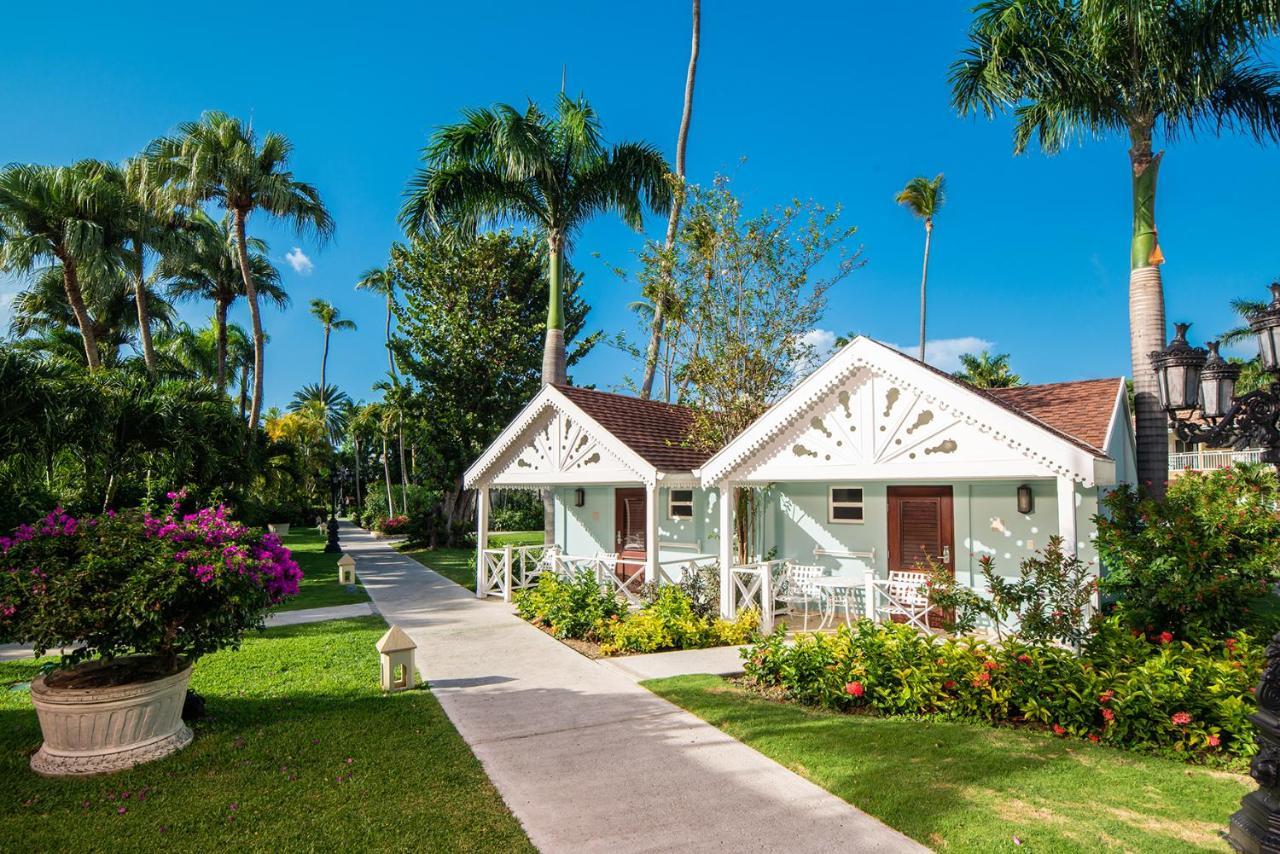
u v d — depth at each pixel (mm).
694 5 20344
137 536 5879
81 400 13188
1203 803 4594
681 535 14734
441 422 27797
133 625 5387
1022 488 10367
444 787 5160
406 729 6449
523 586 15602
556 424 13469
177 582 5512
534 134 16750
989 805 4641
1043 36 13523
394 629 7922
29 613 5395
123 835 4438
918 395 9016
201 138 20984
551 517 17266
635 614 10820
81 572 5414
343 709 7094
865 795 4875
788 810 4750
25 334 26203
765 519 13305
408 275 28203
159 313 28547
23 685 8094
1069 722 6145
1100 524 8391
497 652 9805
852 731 6188
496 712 6996
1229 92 13562
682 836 4406
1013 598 7117
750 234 13234
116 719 5500
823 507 12578
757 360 12984
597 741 6137
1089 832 4234
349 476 78562
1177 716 5492
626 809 4797
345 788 5133
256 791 5086
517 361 28250
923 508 11469
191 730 6246
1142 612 7738
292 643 10508
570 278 29500
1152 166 13047
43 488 14906
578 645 10219
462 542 31016
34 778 5344
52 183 19422
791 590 12398
